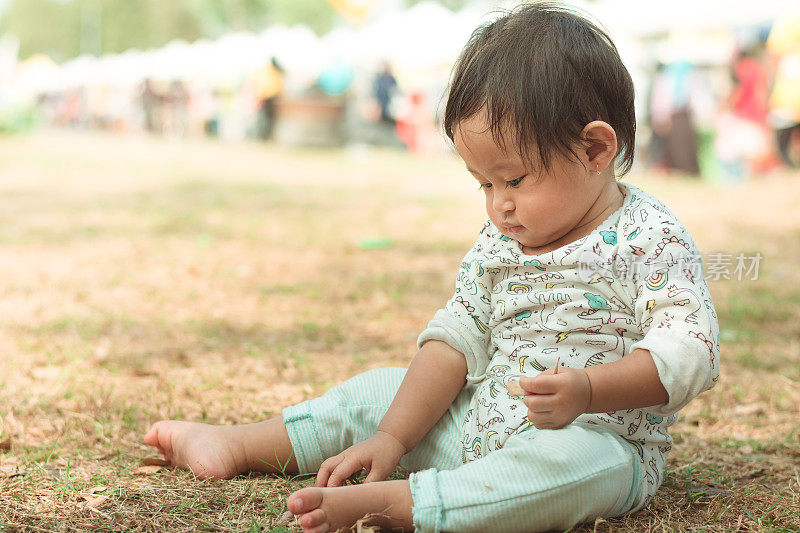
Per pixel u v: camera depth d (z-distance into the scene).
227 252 5.65
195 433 1.96
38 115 25.70
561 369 1.55
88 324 3.63
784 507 1.81
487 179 1.68
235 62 21.11
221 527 1.67
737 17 11.13
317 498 1.53
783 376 2.99
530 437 1.61
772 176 10.75
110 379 2.83
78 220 7.05
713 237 6.33
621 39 12.52
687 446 2.33
